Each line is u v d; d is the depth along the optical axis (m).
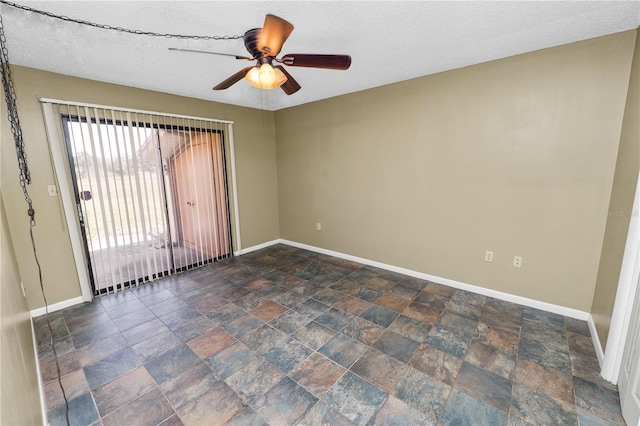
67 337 2.22
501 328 2.25
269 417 1.50
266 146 4.48
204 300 2.80
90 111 2.73
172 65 2.47
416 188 3.13
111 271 2.95
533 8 1.71
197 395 1.65
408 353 1.99
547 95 2.29
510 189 2.55
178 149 3.42
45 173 2.54
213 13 1.72
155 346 2.10
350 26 1.91
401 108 3.11
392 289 2.98
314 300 2.77
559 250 2.38
